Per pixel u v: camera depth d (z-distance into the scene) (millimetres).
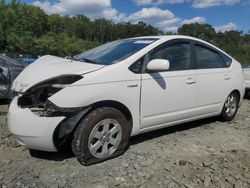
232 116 6117
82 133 3711
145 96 4293
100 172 3709
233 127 5785
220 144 4832
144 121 4371
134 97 4172
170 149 4520
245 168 3896
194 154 4352
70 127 3650
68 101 3615
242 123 6121
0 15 55625
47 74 3830
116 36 113188
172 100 4672
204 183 3510
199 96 5145
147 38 4887
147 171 3768
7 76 6914
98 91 3797
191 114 5070
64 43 79062
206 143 4852
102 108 3875
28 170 3742
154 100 4414
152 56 4465
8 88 6926
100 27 120125
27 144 3768
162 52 4621
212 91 5395
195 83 5020
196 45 5215
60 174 3648
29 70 4148
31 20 82188
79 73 3789
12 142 4605
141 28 100188
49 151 3855
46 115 3617
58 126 3625
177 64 4816
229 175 3699
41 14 88750
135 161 4027
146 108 4344
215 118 6203
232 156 4293
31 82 3814
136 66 4250
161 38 4762
